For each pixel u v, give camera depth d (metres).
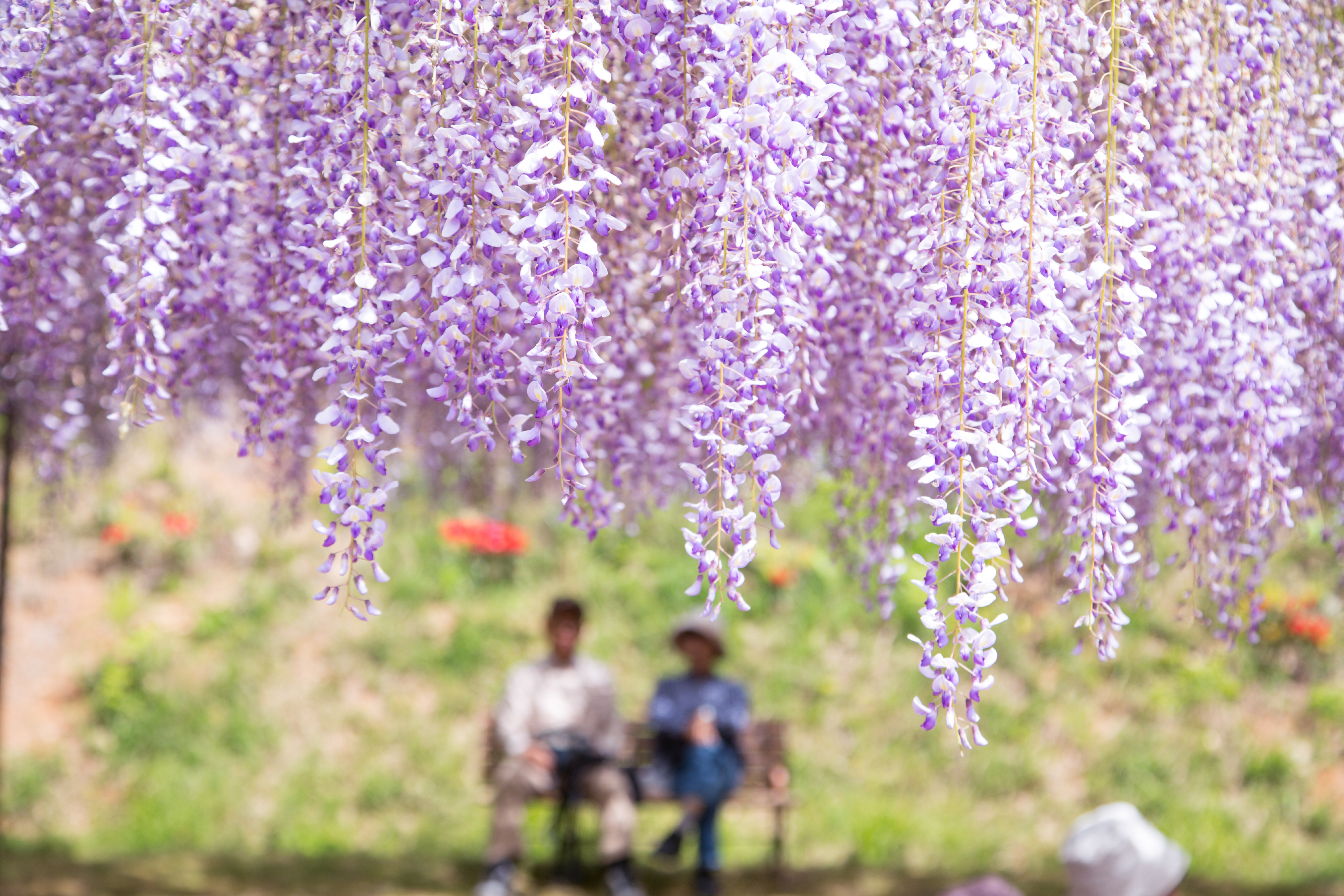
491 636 13.38
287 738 12.10
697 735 9.31
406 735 12.21
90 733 12.00
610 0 2.24
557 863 9.62
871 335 3.07
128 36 2.57
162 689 12.44
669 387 3.32
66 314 3.67
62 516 13.27
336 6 2.45
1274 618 13.19
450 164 2.20
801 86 2.16
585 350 2.19
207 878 9.21
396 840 10.71
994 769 11.90
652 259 2.89
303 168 2.35
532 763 9.00
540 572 14.16
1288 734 12.44
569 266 2.14
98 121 2.70
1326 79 2.98
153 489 14.44
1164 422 2.86
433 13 2.36
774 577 13.66
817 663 13.09
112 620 13.13
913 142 2.71
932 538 2.12
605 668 9.49
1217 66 2.73
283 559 14.05
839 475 3.62
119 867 9.45
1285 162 2.89
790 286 2.43
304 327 2.81
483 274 2.22
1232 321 2.80
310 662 12.94
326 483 2.10
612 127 2.62
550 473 4.93
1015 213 2.19
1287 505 2.90
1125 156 2.45
